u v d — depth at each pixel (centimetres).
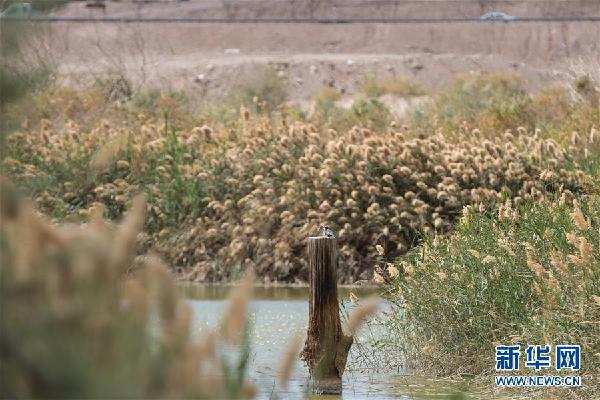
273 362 2533
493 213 2962
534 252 2441
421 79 15775
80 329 718
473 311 2447
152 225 4788
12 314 709
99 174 4762
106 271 741
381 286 2828
